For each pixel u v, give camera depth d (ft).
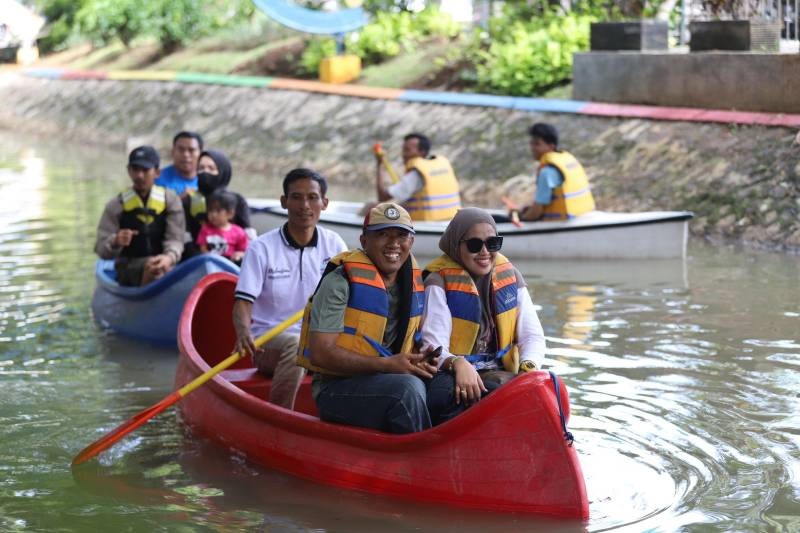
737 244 38.68
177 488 18.30
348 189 54.24
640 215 36.35
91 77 88.33
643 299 30.63
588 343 26.23
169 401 19.67
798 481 17.85
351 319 17.37
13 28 108.06
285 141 63.21
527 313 18.44
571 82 54.75
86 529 16.74
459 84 60.49
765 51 46.03
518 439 16.43
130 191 28.35
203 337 24.54
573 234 36.35
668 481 17.99
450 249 18.01
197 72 80.28
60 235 41.45
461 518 16.62
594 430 20.39
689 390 22.59
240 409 19.67
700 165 43.04
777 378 23.22
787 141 41.57
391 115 59.21
